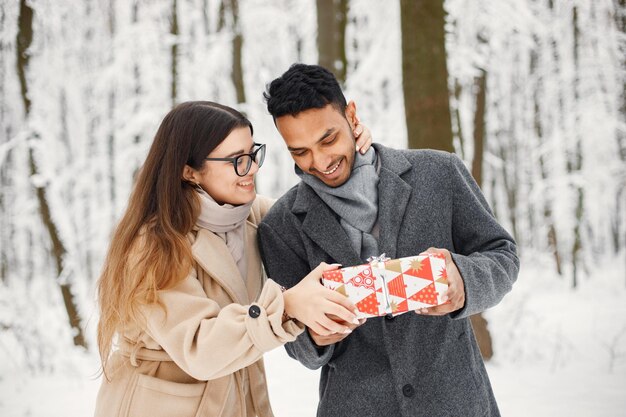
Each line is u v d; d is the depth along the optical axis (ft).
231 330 4.89
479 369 5.80
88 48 32.42
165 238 5.41
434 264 4.73
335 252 5.54
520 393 13.33
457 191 5.67
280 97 5.25
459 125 19.90
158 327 5.22
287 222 5.93
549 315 23.04
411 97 13.97
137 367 5.73
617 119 30.01
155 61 28.60
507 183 42.63
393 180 5.63
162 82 28.68
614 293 28.30
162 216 5.55
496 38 24.75
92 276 32.73
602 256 42.14
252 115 27.99
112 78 28.89
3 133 29.32
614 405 12.21
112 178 34.53
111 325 5.60
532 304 26.48
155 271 5.27
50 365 17.37
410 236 5.51
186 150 5.68
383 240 5.47
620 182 31.63
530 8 25.76
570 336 18.54
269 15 32.73
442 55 13.88
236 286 5.78
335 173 5.45
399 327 5.42
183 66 29.53
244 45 33.65
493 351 16.10
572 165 32.58
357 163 5.64
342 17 22.72
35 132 19.76
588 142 29.73
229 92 31.71
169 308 5.21
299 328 4.95
